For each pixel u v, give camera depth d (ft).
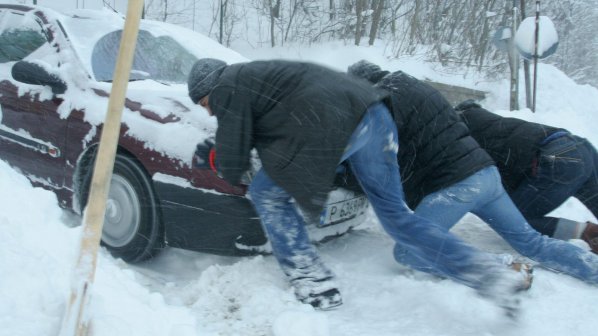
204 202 10.14
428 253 9.45
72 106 12.07
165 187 10.46
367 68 11.94
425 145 10.84
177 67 14.53
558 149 12.13
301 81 8.80
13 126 13.33
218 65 9.57
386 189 9.69
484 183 10.78
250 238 10.12
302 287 9.64
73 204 12.20
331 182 8.77
